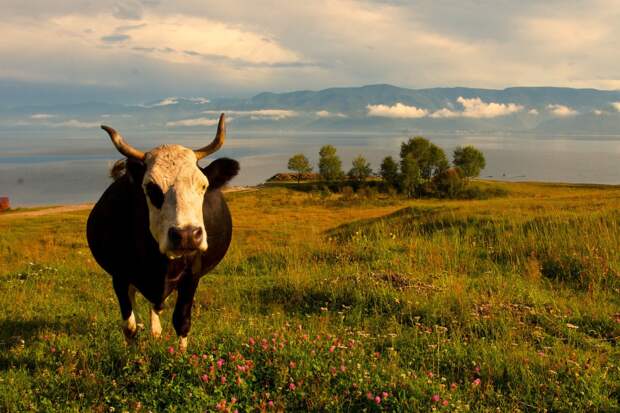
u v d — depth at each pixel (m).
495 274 10.52
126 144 5.54
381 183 109.19
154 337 6.43
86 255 17.06
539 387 5.26
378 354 5.95
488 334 7.10
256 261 13.16
